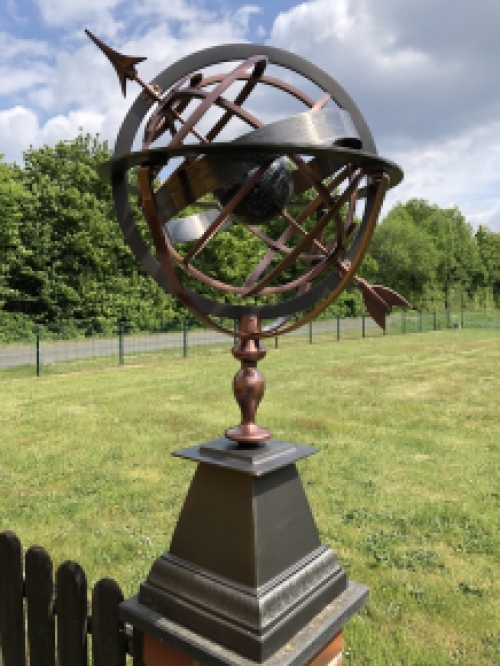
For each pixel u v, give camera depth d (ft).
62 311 91.20
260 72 5.29
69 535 14.47
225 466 4.85
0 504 16.67
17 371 49.44
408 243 166.81
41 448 22.61
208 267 81.87
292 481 5.31
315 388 38.47
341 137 4.22
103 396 35.17
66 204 92.12
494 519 15.48
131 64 4.81
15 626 6.72
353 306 123.44
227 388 38.47
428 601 11.46
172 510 16.15
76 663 6.00
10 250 86.69
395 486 18.10
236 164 4.14
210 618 4.73
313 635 4.77
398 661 9.68
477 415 29.50
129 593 11.62
